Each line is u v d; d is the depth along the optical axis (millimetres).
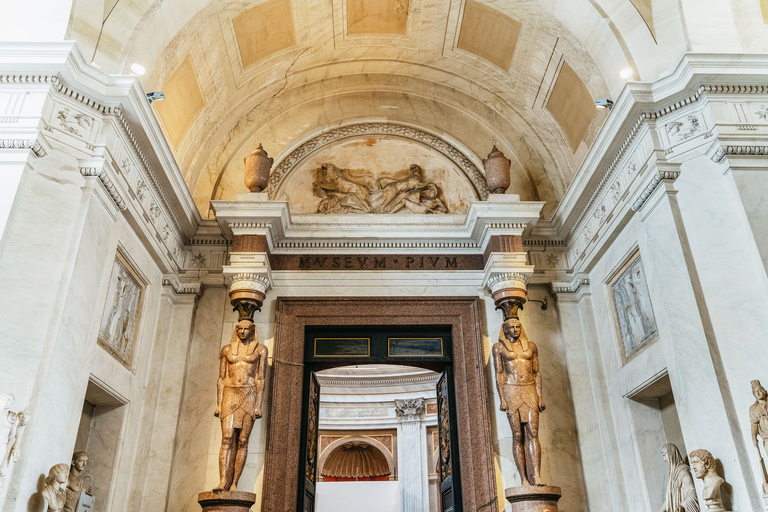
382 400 16281
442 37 10484
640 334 7984
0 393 5605
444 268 10016
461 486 8805
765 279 6160
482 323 9625
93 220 6781
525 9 9211
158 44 8031
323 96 11336
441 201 10758
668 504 6484
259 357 8500
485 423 8867
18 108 6500
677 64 7637
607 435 8773
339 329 9711
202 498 7680
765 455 5602
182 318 9414
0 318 5848
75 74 6758
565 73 9547
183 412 8977
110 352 7543
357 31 10469
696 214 6828
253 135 10984
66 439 6215
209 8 8594
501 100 11078
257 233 9336
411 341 9773
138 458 8297
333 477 17766
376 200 10703
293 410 8969
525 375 8422
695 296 6500
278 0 9367
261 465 8602
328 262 9992
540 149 10953
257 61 10148
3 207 6059
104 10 7438
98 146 6895
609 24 8117
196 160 10195
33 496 5578
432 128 11258
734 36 7672
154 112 8148
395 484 15125
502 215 9469
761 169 6707
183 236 9922
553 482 8789
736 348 6156
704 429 6188
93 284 6793
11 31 6926
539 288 10102
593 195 9102
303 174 10891
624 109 7488
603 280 9164
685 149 7105
